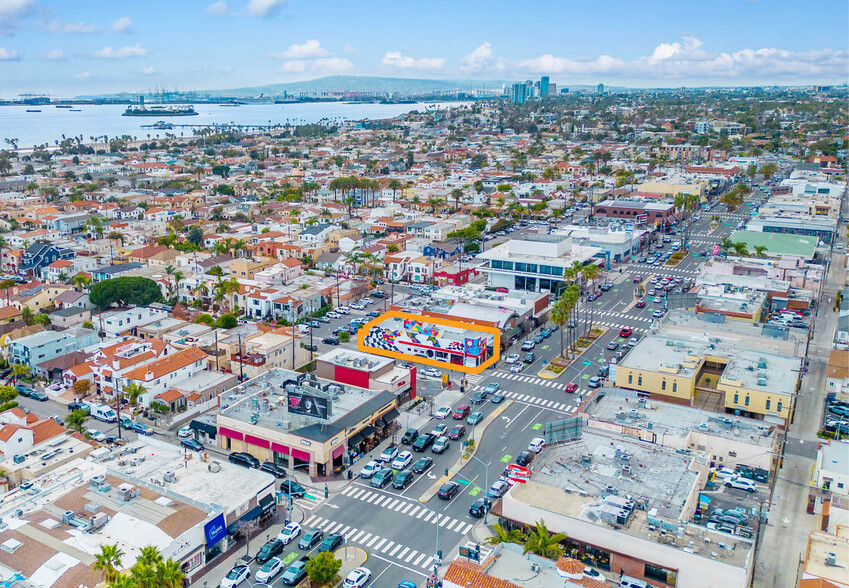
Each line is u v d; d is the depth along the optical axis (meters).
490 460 116.44
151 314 180.50
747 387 121.50
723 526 89.12
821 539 84.88
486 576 72.62
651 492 92.50
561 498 91.19
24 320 179.12
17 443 108.06
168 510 90.50
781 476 110.75
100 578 78.06
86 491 95.31
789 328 159.25
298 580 85.94
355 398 125.69
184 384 139.75
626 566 82.88
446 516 100.75
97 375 141.38
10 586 76.06
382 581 86.25
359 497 105.56
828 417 130.62
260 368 147.62
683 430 109.31
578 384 148.25
